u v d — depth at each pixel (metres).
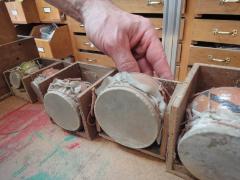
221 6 0.85
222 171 0.35
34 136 0.57
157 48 0.58
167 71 0.58
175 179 0.43
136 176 0.44
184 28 1.00
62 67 0.78
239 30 0.87
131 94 0.39
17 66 0.79
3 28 0.76
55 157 0.50
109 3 0.60
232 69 0.47
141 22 0.58
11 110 0.69
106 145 0.52
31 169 0.47
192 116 0.40
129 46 0.56
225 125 0.32
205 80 0.52
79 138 0.55
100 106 0.45
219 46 0.98
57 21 1.39
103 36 0.54
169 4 0.96
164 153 0.44
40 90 0.58
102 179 0.44
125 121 0.44
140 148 0.46
